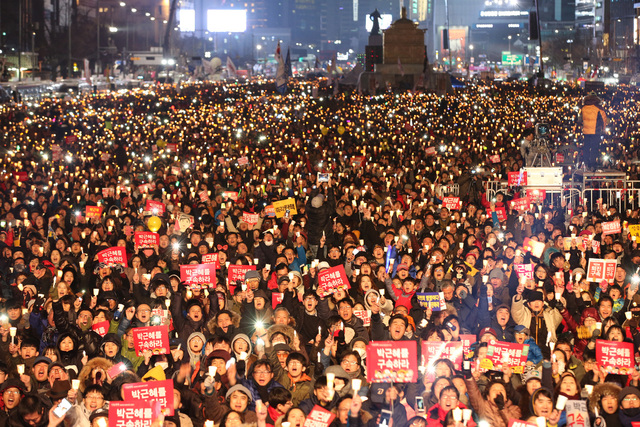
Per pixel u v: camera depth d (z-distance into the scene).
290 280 11.64
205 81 107.56
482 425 7.12
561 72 144.00
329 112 58.62
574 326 10.88
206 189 22.80
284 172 27.50
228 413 7.86
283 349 9.25
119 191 21.81
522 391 8.15
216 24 176.12
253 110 60.31
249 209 19.48
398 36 90.94
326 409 7.90
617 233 16.75
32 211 19.05
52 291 12.12
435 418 7.96
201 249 15.12
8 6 116.44
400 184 24.59
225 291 12.42
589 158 30.42
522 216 17.84
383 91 79.56
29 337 10.27
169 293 11.84
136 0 157.75
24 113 54.06
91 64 121.88
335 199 20.56
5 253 15.79
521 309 10.80
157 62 130.25
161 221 17.70
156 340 9.48
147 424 7.63
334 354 9.92
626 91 80.19
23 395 8.57
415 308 12.02
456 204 19.64
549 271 13.37
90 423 7.99
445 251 14.60
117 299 12.30
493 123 49.19
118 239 16.12
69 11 137.75
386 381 8.09
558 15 192.75
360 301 12.12
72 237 17.39
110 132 41.88
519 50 190.62
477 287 12.70
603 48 130.38
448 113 58.56
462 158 30.53
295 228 16.20
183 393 8.63
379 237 17.16
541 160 24.48
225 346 9.52
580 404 7.60
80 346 9.97
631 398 7.82
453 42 193.12
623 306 11.90
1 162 31.09
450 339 10.05
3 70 101.31
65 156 31.02
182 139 40.44
